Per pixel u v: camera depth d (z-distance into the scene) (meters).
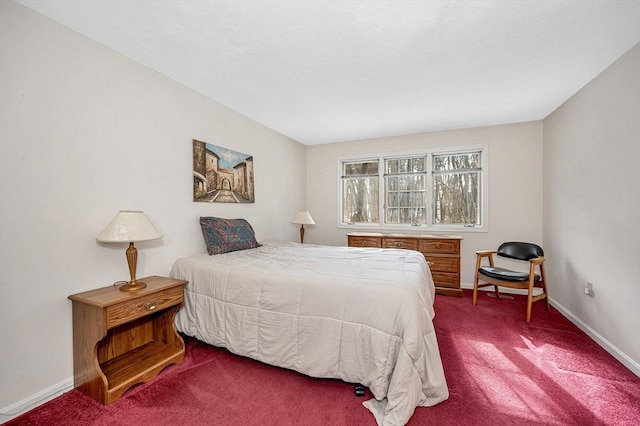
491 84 2.54
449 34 1.79
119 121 2.02
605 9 1.56
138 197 2.16
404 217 4.34
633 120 1.89
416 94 2.76
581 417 1.44
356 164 4.66
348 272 1.93
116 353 1.91
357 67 2.23
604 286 2.21
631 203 1.91
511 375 1.81
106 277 1.92
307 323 1.72
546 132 3.42
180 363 1.95
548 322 2.69
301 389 1.66
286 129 3.95
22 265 1.52
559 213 3.04
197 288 2.16
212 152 2.87
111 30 1.76
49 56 1.63
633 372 1.84
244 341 1.91
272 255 2.59
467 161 3.99
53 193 1.65
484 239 3.82
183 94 2.55
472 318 2.79
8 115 1.46
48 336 1.61
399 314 1.50
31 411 1.51
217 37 1.84
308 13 1.60
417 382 1.45
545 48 1.96
